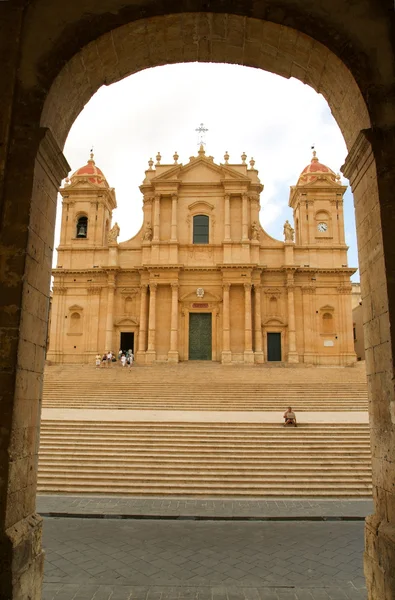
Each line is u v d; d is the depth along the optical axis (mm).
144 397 28578
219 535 11773
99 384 31875
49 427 19891
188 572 9422
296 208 49406
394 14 7879
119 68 9234
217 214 46406
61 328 45312
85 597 8219
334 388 30750
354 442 18422
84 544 11031
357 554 10492
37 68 7730
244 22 8359
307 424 20047
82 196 48031
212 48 9188
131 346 44875
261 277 45562
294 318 44438
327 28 8008
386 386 7102
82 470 16781
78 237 47938
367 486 15953
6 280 6984
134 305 45656
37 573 6906
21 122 7523
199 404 27625
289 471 16750
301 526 12625
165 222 46438
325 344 44375
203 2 8156
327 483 16125
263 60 9359
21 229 7148
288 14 8102
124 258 46438
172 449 18078
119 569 9547
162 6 8172
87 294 45875
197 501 14820
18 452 6742
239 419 21969
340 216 47156
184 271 45125
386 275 7125
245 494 15492
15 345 6754
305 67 8961
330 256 46031
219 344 44031
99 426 20000
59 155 8117
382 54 7812
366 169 7922
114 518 13258
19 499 6746
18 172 7340
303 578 9156
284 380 33625
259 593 8430
